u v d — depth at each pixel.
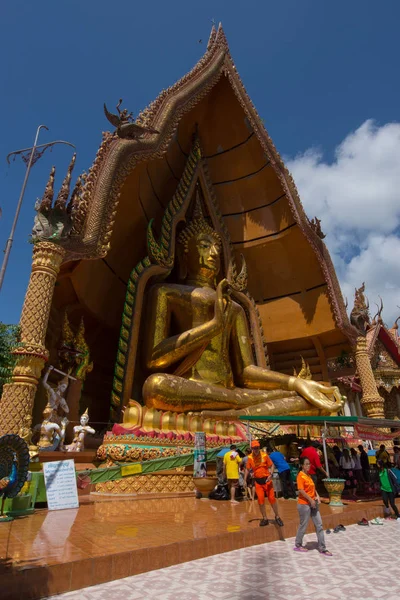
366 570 4.37
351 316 18.12
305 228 17.05
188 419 11.07
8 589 3.35
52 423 8.76
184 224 16.33
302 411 12.85
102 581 3.88
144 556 4.25
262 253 18.55
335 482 8.28
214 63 15.95
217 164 18.53
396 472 10.52
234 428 11.62
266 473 6.04
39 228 9.25
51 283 9.02
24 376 7.98
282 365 19.67
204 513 6.75
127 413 10.57
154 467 8.93
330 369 19.84
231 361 14.70
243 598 3.53
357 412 26.72
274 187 17.86
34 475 7.05
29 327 8.41
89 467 8.91
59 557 3.92
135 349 12.17
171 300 13.80
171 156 16.66
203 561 4.60
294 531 6.07
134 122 11.66
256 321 16.55
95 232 10.29
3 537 4.73
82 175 10.75
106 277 13.28
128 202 13.54
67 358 10.67
